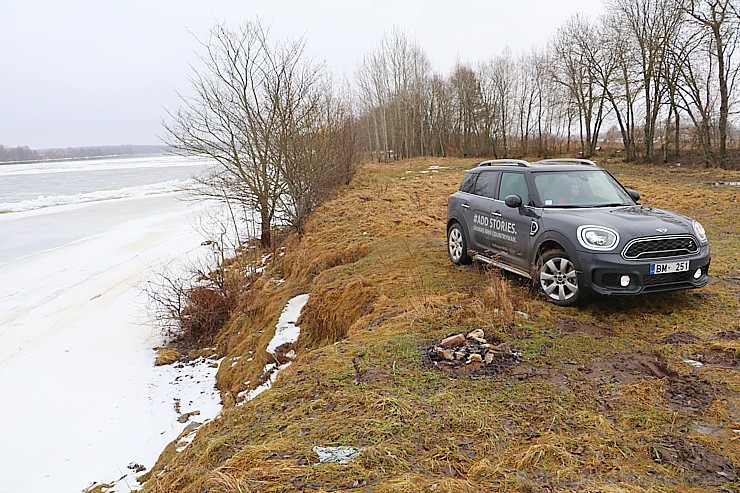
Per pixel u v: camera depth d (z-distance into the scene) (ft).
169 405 27.04
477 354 14.66
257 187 60.39
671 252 17.47
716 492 8.48
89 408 27.04
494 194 24.38
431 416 11.36
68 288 51.29
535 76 168.45
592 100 126.72
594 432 10.56
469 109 182.70
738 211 40.83
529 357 14.71
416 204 56.54
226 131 58.65
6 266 60.39
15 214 102.53
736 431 10.44
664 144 120.88
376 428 10.90
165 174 244.63
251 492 8.82
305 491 8.68
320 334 26.89
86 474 20.76
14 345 37.17
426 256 30.60
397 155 173.58
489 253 24.27
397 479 8.81
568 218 19.21
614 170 100.22
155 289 48.62
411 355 15.25
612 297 19.70
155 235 76.23
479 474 9.04
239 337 34.78
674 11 99.19
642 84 110.63
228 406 23.80
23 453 22.68
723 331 15.99
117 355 35.22
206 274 50.52
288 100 57.47
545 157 156.87
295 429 11.37
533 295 20.43
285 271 44.80
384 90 177.27
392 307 21.58
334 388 13.43
